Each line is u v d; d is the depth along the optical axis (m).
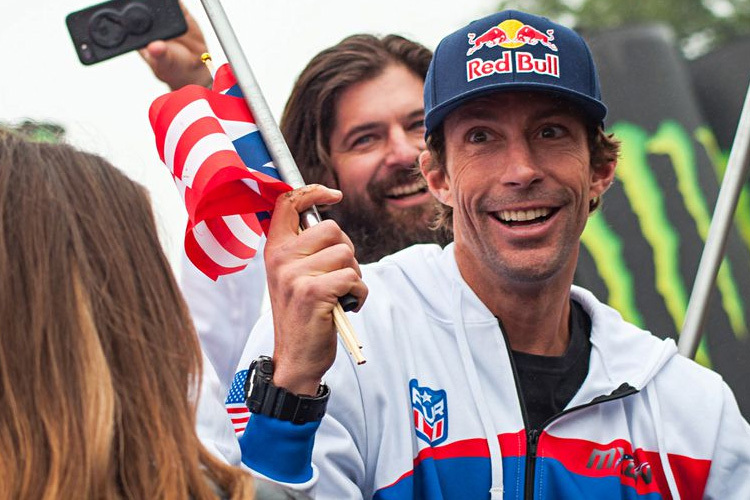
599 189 4.18
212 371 3.50
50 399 2.49
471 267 4.07
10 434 2.47
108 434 2.48
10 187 2.59
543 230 3.91
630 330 4.22
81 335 2.52
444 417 3.98
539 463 3.93
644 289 6.49
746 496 4.14
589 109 3.97
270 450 3.52
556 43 3.95
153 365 2.60
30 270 2.54
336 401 3.90
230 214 3.66
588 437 4.01
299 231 3.61
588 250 6.56
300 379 3.51
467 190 3.93
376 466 3.94
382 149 5.20
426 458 3.92
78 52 4.23
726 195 4.59
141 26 4.24
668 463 4.06
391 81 5.21
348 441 3.88
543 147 3.92
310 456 3.59
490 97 3.89
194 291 4.56
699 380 4.20
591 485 3.96
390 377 3.97
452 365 4.04
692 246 6.55
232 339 4.59
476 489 3.92
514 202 3.88
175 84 4.73
